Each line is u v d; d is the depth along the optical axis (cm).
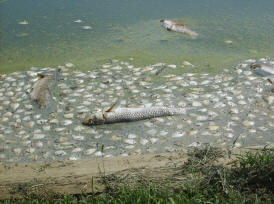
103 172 409
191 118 626
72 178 402
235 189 350
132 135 592
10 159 548
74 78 786
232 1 1269
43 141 592
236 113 634
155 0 1300
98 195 361
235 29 1016
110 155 544
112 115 623
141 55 888
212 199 336
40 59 893
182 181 367
